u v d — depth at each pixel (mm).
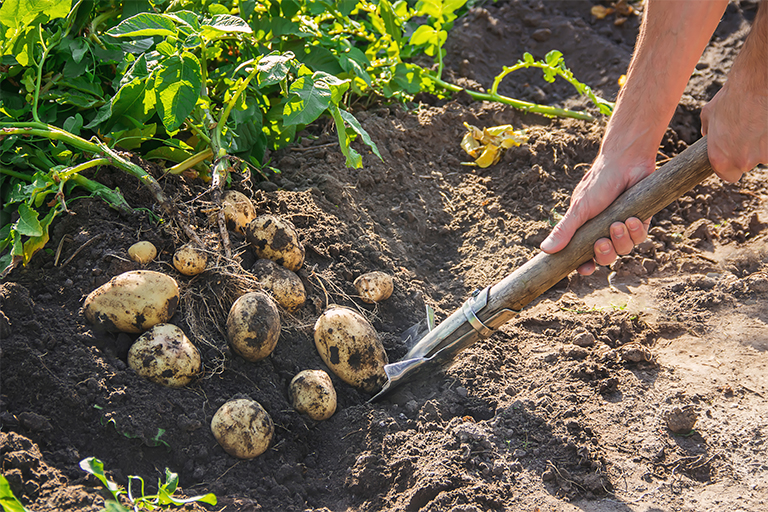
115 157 1153
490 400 1153
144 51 1248
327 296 1216
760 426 1119
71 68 1237
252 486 1053
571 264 1099
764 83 1053
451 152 1582
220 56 1415
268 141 1446
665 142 1585
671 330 1264
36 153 1185
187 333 1113
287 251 1190
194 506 1010
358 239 1323
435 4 1649
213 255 1150
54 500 972
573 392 1168
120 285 1079
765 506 1037
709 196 1479
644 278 1363
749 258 1362
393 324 1255
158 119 1299
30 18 1147
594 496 1056
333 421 1128
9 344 1044
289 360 1150
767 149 1066
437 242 1435
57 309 1092
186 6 1323
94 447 1031
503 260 1373
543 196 1481
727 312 1276
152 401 1055
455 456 1077
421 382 1180
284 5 1430
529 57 1623
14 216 1151
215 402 1086
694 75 1803
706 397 1157
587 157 1562
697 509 1039
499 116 1636
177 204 1179
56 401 1033
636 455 1098
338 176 1422
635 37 2006
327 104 1175
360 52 1515
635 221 1072
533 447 1100
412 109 1635
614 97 1766
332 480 1082
